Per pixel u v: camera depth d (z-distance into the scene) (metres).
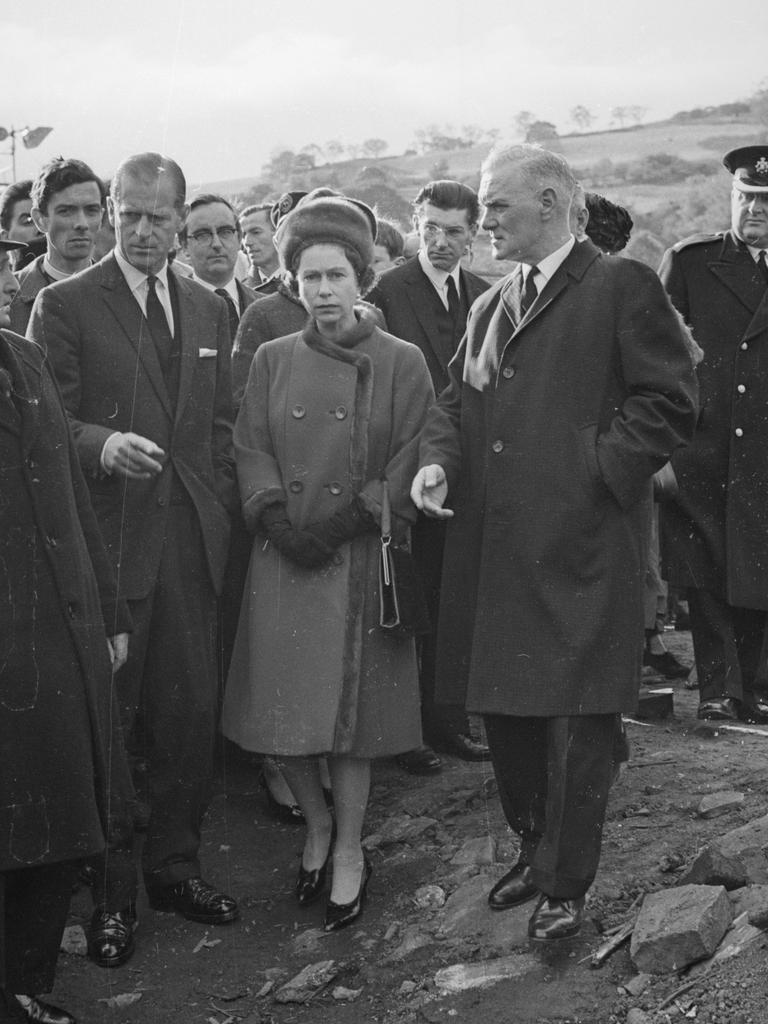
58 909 3.66
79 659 3.59
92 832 3.54
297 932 4.24
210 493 4.46
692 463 5.61
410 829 4.72
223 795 5.20
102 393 4.35
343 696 4.23
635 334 3.79
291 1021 3.74
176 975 4.03
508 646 3.79
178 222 4.45
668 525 5.68
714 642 5.64
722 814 4.45
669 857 4.16
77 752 3.54
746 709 5.61
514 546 3.80
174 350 4.47
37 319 4.35
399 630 4.20
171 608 4.32
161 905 4.37
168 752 4.33
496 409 3.87
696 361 4.05
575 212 3.92
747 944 3.51
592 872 3.70
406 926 4.11
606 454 3.73
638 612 3.81
